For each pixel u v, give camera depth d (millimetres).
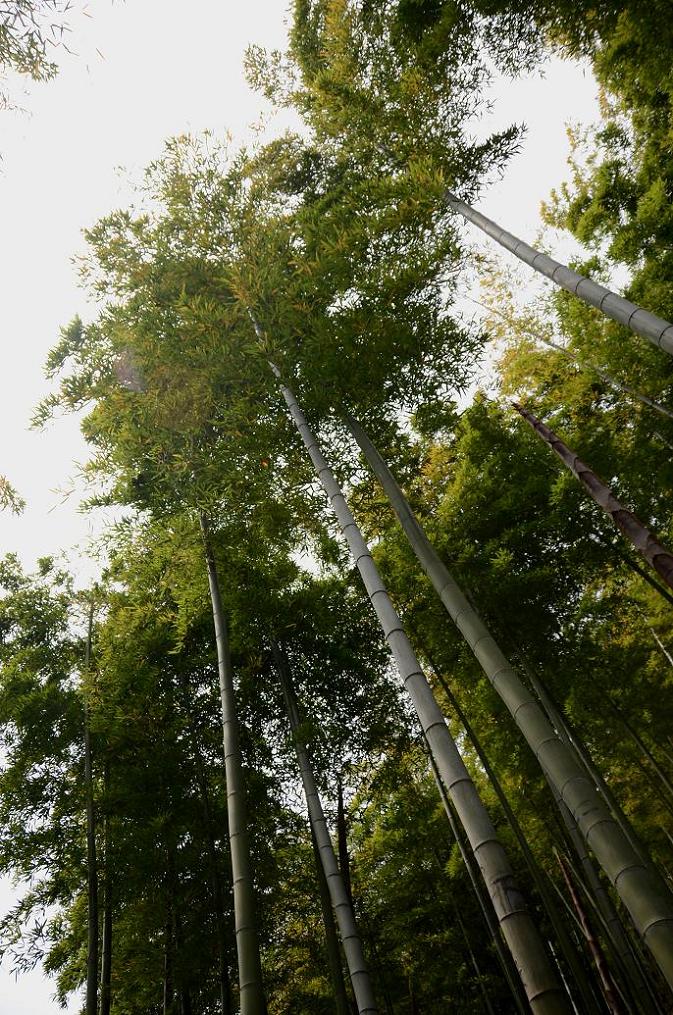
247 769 6992
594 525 6562
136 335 5422
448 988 9016
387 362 5070
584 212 8516
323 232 5754
